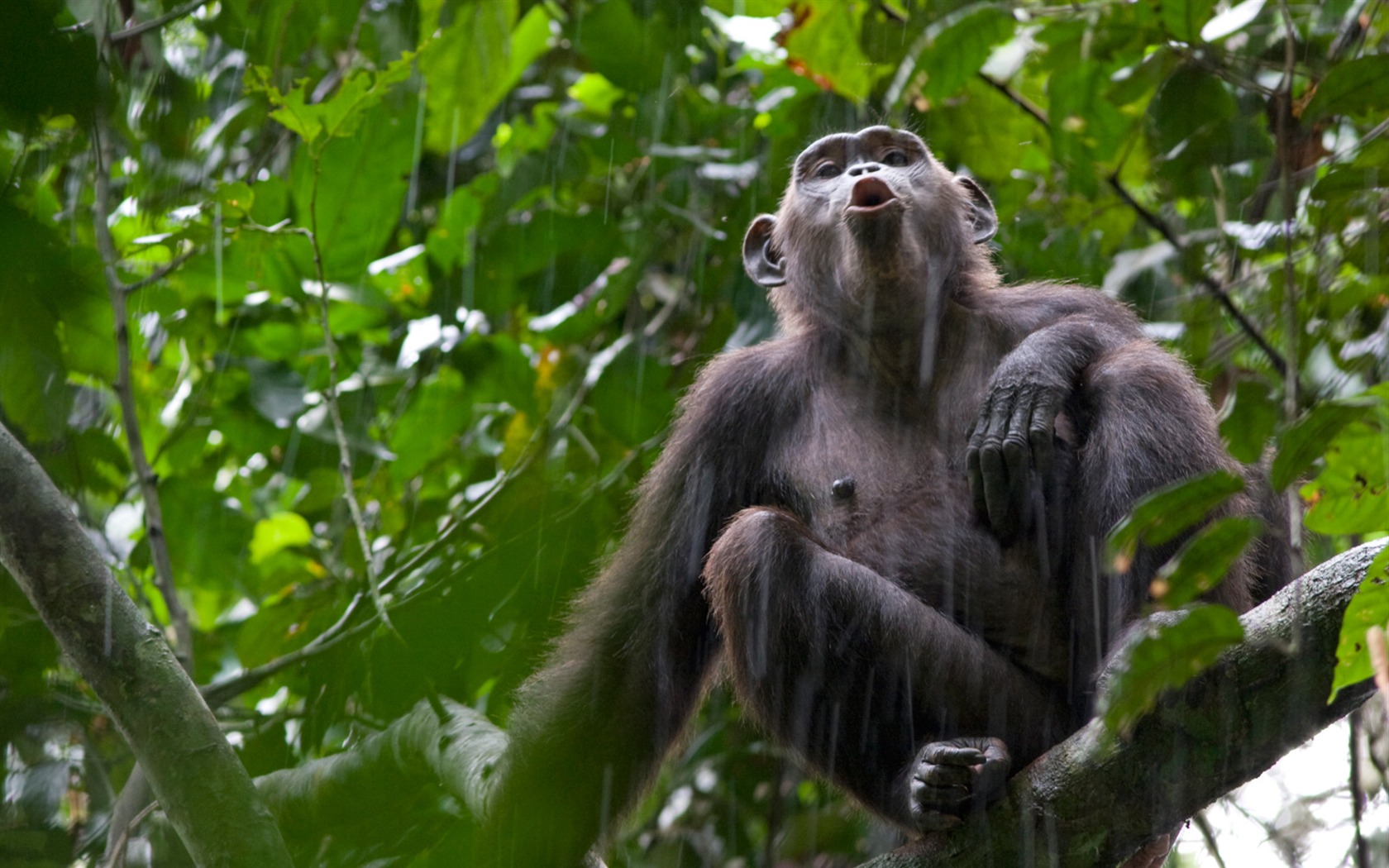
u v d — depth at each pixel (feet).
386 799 32.83
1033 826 22.84
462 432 44.01
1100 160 37.83
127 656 24.86
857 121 42.88
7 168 20.53
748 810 44.27
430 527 42.11
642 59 41.06
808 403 33.19
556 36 50.03
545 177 44.19
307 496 42.42
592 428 43.09
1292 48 30.55
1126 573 25.89
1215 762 21.45
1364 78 26.89
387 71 33.65
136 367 44.29
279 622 39.91
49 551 25.07
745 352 34.45
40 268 15.70
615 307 43.34
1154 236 43.83
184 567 41.70
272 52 36.99
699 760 44.39
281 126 42.78
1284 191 28.86
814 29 38.19
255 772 36.58
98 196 32.22
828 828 41.65
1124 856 22.59
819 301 33.58
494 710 38.09
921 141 34.88
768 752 43.65
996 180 41.50
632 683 30.37
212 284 40.91
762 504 33.01
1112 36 33.22
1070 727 28.84
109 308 34.50
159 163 34.09
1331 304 29.71
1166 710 21.56
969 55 34.37
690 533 31.78
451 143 40.60
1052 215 42.80
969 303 33.63
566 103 49.83
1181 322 39.29
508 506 38.17
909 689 27.55
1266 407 18.57
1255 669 20.89
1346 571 20.52
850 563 27.78
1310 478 27.48
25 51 11.78
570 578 35.73
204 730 24.82
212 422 42.01
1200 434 27.14
